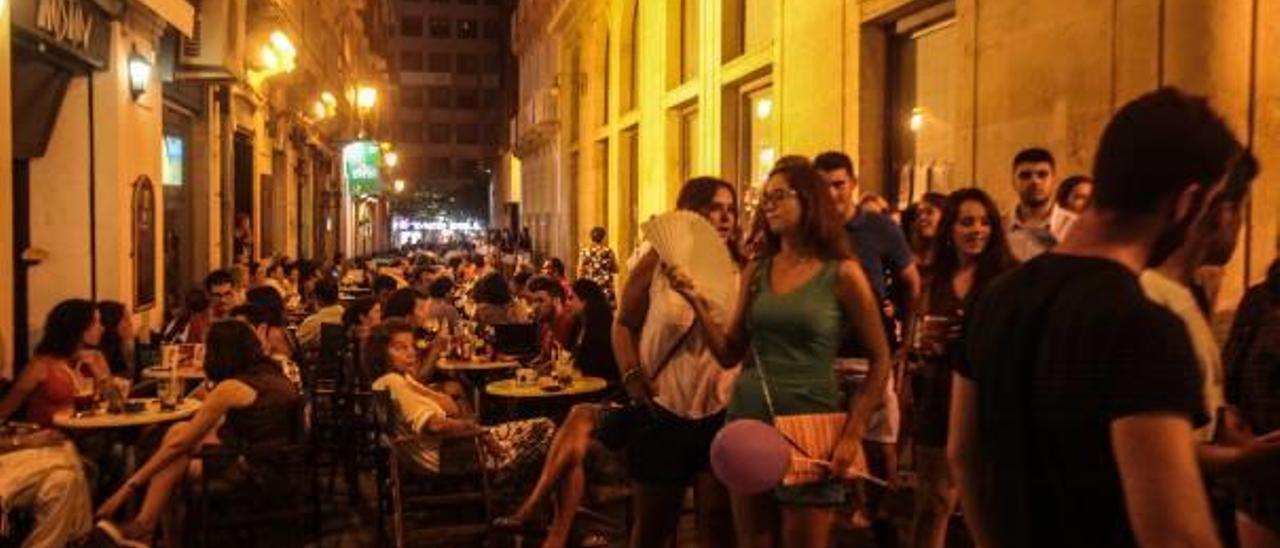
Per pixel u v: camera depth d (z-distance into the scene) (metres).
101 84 9.98
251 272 15.21
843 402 5.50
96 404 7.31
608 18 22.59
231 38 13.28
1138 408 1.85
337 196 38.25
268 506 6.97
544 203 32.84
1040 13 7.33
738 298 4.53
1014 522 2.07
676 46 17.56
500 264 22.69
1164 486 1.81
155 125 11.60
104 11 9.77
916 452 5.36
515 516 6.36
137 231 10.76
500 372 9.70
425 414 6.46
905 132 9.91
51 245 9.79
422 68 102.56
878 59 10.10
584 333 8.59
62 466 5.85
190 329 10.25
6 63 7.34
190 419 7.00
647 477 4.92
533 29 35.25
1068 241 2.10
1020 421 2.05
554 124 29.38
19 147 8.77
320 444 8.84
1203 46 5.95
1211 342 2.21
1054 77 7.18
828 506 4.10
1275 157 5.97
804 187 4.21
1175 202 1.93
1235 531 3.59
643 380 4.91
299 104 24.86
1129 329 1.87
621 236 21.64
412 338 7.16
